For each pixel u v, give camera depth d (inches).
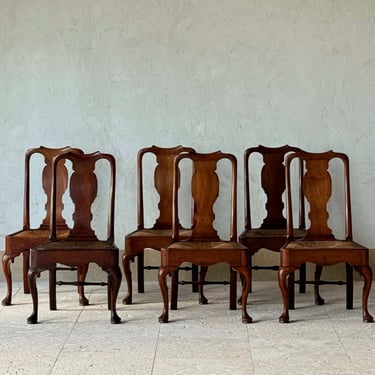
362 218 241.1
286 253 189.2
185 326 185.2
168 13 239.6
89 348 165.5
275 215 225.0
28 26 240.8
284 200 239.9
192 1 239.6
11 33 240.8
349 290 204.1
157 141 241.4
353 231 241.4
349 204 201.3
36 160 242.4
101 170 241.9
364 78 239.8
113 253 188.9
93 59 241.0
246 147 241.1
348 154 240.5
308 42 239.6
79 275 210.7
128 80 241.0
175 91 240.7
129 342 170.4
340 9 239.0
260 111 240.5
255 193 242.2
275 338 173.6
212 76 240.4
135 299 217.6
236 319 192.4
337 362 155.0
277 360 156.6
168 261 188.9
